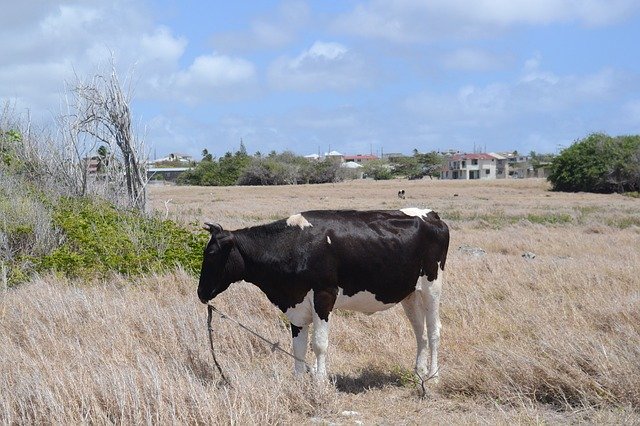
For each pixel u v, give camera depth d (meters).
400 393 8.05
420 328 8.51
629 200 60.53
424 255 8.34
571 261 16.67
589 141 75.50
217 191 79.88
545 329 8.90
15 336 9.60
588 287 12.64
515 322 9.99
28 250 14.79
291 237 7.92
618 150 72.62
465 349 9.26
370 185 96.12
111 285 12.70
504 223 34.19
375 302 8.23
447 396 7.86
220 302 10.92
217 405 6.76
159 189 82.56
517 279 13.62
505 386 7.52
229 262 8.04
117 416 6.73
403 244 8.13
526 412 6.93
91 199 17.92
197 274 13.54
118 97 18.31
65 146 19.00
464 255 18.86
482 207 49.56
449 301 11.47
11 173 18.00
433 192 77.38
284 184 107.31
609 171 71.94
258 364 8.91
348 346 9.84
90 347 8.79
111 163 18.89
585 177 73.88
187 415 6.63
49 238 15.02
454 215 39.97
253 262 8.00
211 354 8.62
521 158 182.00
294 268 7.88
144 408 6.64
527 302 11.27
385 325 10.45
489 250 21.92
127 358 8.62
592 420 6.73
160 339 9.30
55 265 13.56
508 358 7.82
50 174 18.86
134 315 10.12
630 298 10.80
